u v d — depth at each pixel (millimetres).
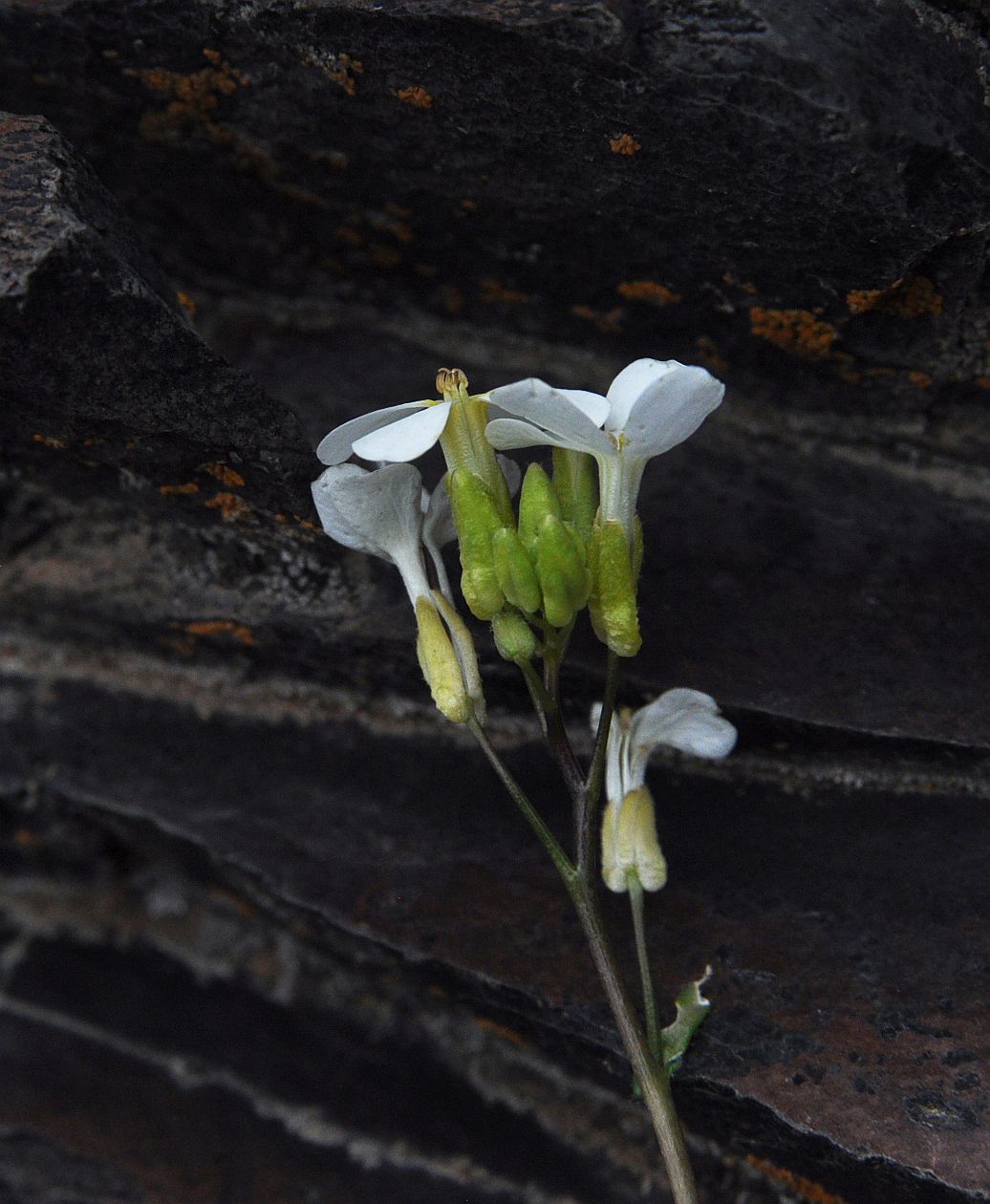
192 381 253
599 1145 274
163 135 272
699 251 264
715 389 240
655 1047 247
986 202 252
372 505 247
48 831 289
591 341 279
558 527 238
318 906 269
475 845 270
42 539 276
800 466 275
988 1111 250
